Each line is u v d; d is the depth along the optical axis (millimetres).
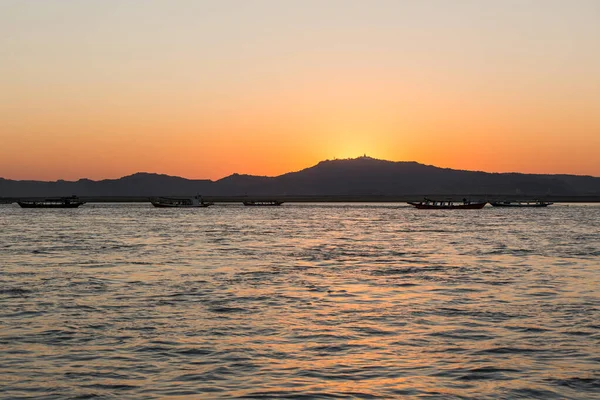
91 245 78062
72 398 20000
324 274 49125
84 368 22984
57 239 89000
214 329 29016
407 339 27125
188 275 48062
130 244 79938
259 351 25172
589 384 21172
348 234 104375
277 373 22406
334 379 21766
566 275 48438
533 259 61094
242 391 20562
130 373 22422
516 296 38188
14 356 24484
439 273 49875
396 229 121312
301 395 20188
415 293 39438
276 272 50250
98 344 26266
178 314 32469
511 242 84562
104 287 41625
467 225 138500
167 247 75375
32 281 44562
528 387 20891
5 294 38656
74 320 30938
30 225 133750
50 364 23469
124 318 31438
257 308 34188
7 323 30203
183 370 22750
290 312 33094
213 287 41750
